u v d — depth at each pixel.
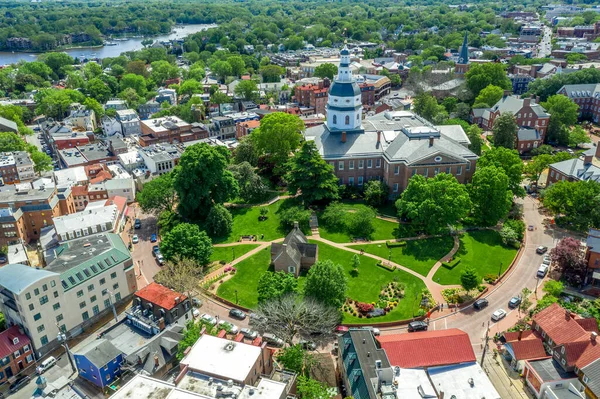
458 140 176.75
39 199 156.62
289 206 160.75
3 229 150.38
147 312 108.88
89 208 157.62
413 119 188.62
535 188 178.88
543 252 137.25
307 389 84.69
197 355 84.25
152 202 160.38
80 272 112.88
